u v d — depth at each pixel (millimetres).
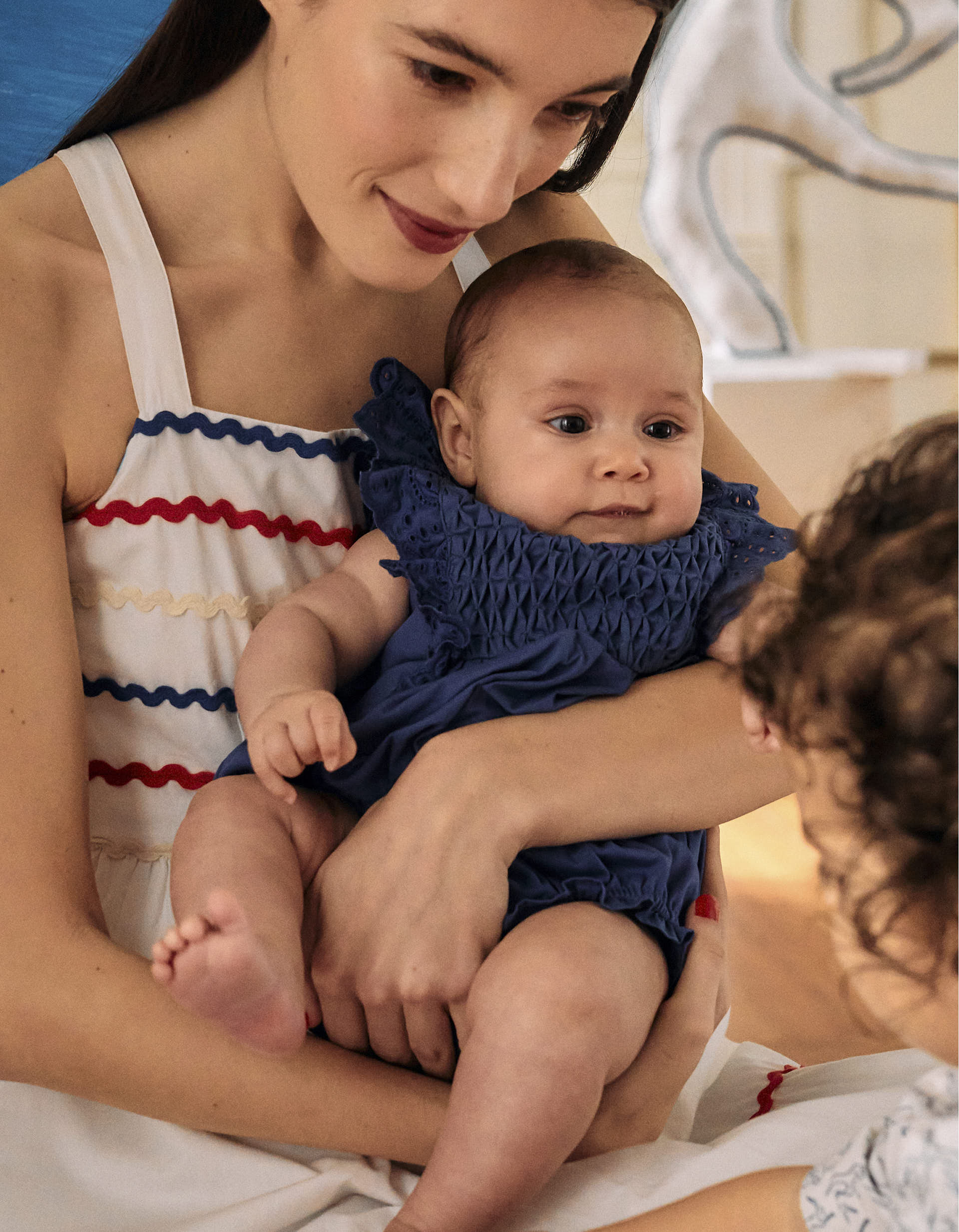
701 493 1164
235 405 1079
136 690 1022
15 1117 914
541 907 939
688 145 3488
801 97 3445
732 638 1108
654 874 978
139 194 1076
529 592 1061
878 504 670
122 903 1012
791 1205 673
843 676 592
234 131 1081
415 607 1090
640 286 1148
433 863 923
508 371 1120
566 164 1370
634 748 997
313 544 1106
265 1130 870
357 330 1186
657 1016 945
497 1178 806
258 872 903
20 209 1005
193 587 1022
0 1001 844
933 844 572
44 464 952
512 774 958
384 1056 946
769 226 3590
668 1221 725
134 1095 861
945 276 3602
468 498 1084
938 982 594
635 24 856
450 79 861
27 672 889
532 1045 827
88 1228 890
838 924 642
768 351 3662
